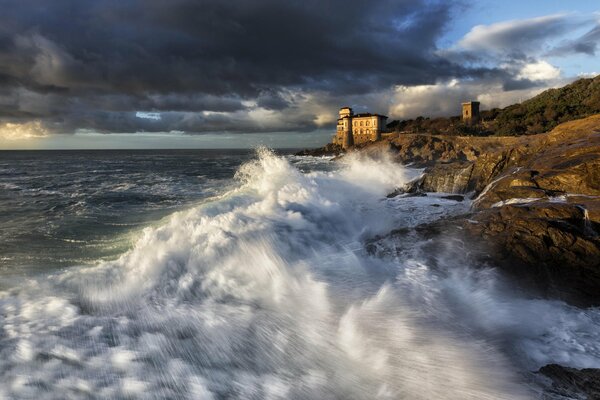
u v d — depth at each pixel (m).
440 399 4.33
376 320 5.99
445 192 19.83
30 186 26.55
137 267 8.23
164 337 5.53
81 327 5.75
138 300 6.84
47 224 13.81
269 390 4.43
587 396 4.45
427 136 82.31
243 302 6.75
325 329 5.78
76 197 21.05
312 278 7.66
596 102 76.06
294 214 12.17
